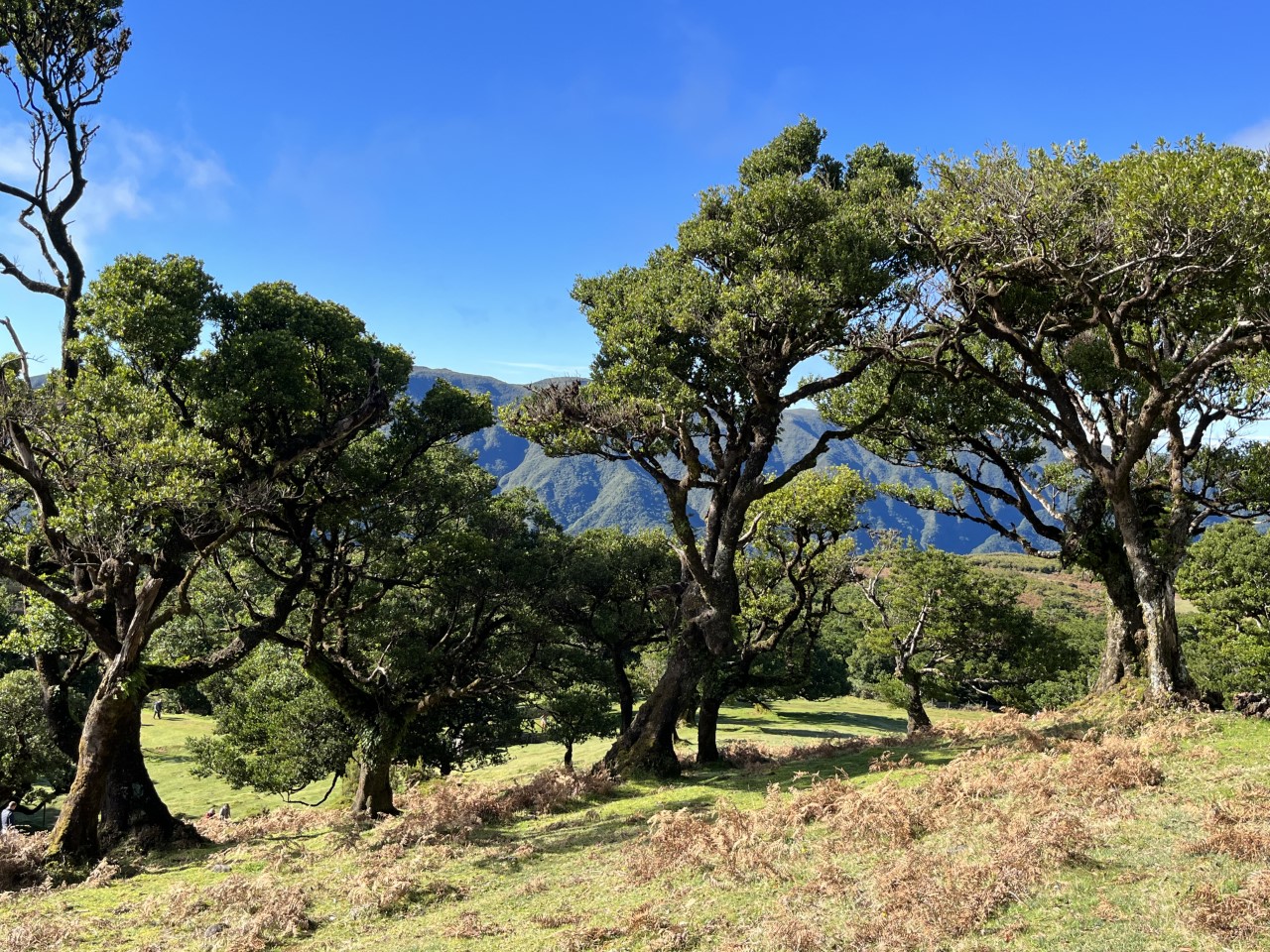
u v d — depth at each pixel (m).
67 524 14.59
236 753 26.56
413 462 24.34
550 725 34.28
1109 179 14.70
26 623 19.44
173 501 14.87
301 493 20.55
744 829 11.59
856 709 69.19
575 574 28.80
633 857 11.59
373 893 11.30
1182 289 14.55
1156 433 16.23
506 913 9.99
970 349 21.22
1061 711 19.05
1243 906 6.43
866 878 8.91
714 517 22.03
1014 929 6.92
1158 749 12.34
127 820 18.97
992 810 10.32
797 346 19.61
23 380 16.12
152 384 17.50
